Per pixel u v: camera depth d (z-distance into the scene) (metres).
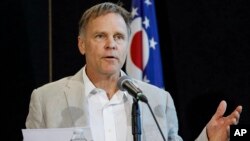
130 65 3.85
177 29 4.05
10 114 4.04
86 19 2.52
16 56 4.07
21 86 4.06
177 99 4.05
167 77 4.07
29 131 2.20
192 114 3.99
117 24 2.46
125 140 2.52
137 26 3.89
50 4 4.17
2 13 4.05
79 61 4.17
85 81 2.66
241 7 3.92
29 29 4.11
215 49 3.97
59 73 4.16
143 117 2.61
